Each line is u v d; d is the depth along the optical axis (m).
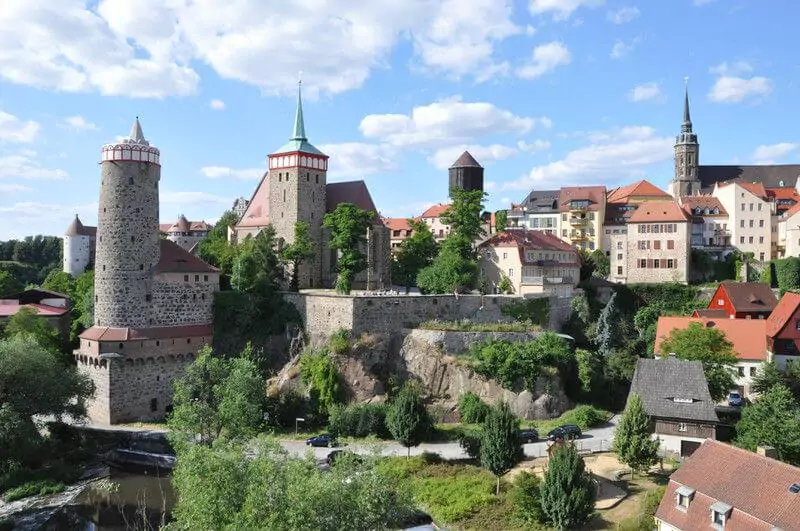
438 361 86.56
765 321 85.62
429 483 60.59
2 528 57.56
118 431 77.50
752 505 39.78
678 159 168.50
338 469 41.75
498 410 59.16
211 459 41.59
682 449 60.03
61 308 106.44
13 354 68.38
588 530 49.00
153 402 86.12
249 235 109.25
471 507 55.34
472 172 147.00
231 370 75.19
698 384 61.75
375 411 76.81
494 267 112.81
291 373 87.12
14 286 133.62
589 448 67.69
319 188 109.62
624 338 99.25
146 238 87.44
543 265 113.00
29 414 69.00
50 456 71.69
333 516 38.16
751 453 43.78
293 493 37.78
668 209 123.38
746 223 132.00
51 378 70.44
